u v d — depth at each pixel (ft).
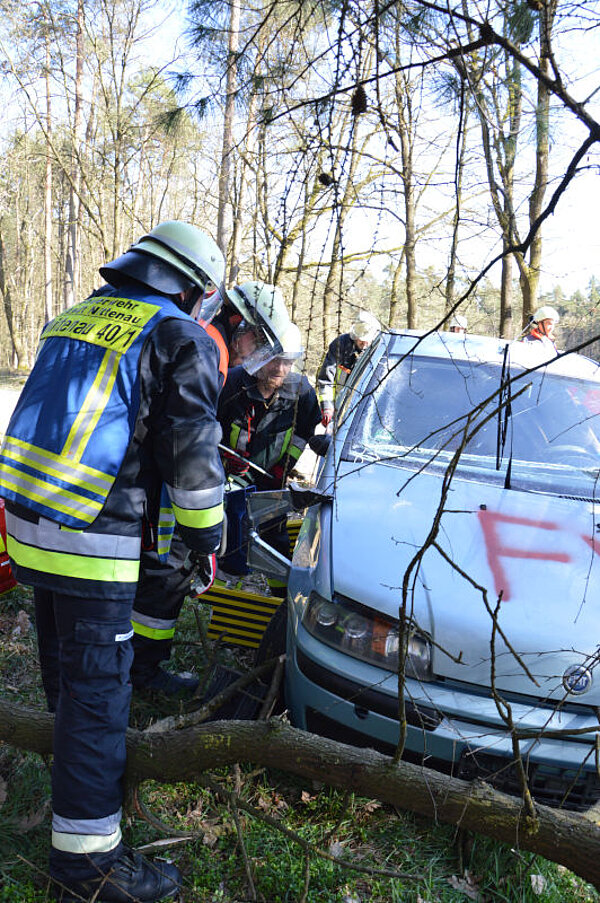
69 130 41.91
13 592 12.45
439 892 7.09
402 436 10.82
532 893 7.09
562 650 7.13
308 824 7.74
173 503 6.84
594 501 9.30
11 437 6.69
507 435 10.82
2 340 135.95
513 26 5.20
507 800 6.38
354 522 8.74
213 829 7.63
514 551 8.29
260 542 9.02
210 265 7.30
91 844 6.35
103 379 6.48
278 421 11.29
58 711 6.49
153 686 9.59
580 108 4.12
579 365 12.42
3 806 7.66
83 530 6.31
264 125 7.77
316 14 7.28
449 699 7.24
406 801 6.54
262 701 8.18
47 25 38.50
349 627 7.70
